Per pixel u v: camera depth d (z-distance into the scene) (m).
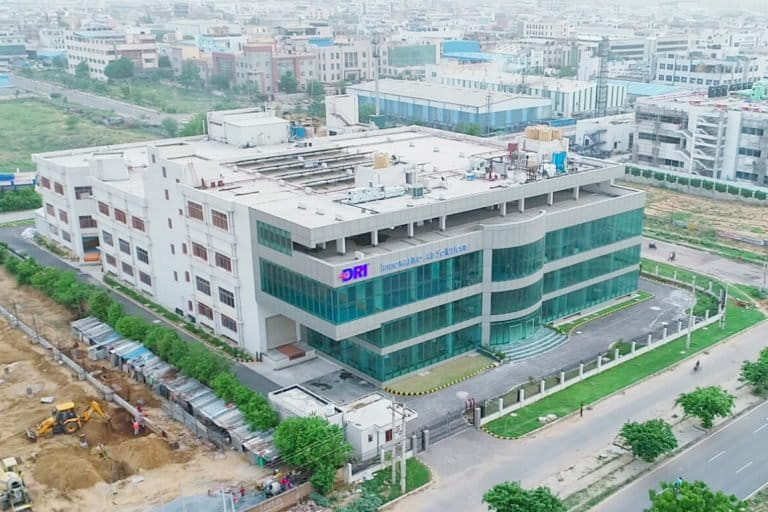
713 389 84.69
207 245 105.81
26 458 79.69
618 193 120.50
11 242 154.75
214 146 141.12
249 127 138.88
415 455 80.50
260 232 95.56
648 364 100.56
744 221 164.25
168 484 75.19
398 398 91.50
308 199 102.44
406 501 73.00
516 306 103.38
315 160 124.69
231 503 70.44
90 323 110.38
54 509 71.50
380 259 89.56
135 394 93.12
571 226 110.25
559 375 95.25
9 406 90.88
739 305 119.81
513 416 87.94
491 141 139.88
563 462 79.00
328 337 93.75
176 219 111.44
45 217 153.50
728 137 189.00
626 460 79.12
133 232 123.12
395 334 94.00
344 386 94.25
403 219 94.75
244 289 101.56
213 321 109.69
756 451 80.44
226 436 82.12
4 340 109.31
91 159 130.50
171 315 116.88
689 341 105.19
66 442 82.81
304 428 74.50
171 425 86.44
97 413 87.69
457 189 106.31
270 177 114.56
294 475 74.69
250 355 102.81
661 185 193.62
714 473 76.75
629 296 123.62
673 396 92.12
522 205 109.06
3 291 128.50
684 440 82.62
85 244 142.88
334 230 89.06
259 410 81.19
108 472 77.19
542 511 64.38
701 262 140.25
